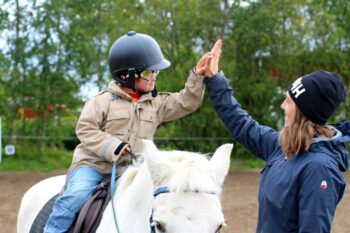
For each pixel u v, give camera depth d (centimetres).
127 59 330
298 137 253
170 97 353
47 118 1466
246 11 1395
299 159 254
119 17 1415
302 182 248
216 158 278
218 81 329
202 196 251
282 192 254
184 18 1364
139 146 331
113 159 312
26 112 1455
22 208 425
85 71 1430
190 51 1394
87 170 334
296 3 1401
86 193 324
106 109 330
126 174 314
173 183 253
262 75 1434
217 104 329
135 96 342
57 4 1384
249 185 1117
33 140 1458
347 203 934
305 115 258
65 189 346
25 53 1391
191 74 342
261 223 270
